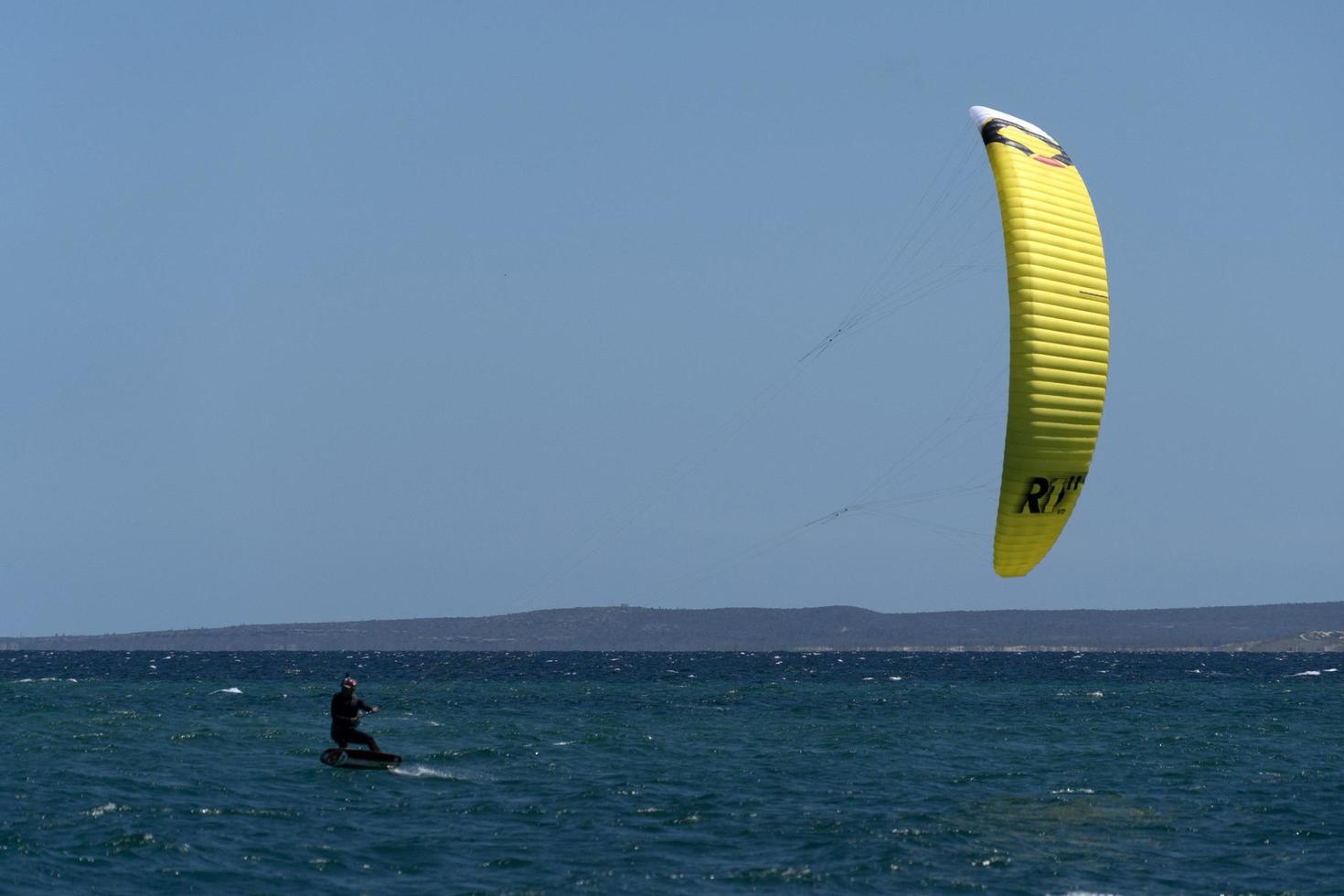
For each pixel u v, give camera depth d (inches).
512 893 3545.8
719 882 3708.2
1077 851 4146.2
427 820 4537.4
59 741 6860.2
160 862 3801.7
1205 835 4429.1
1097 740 7706.7
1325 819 4719.5
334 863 3855.8
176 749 6545.3
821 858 4010.8
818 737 7775.6
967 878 3789.4
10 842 3981.3
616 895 3548.2
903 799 5132.9
